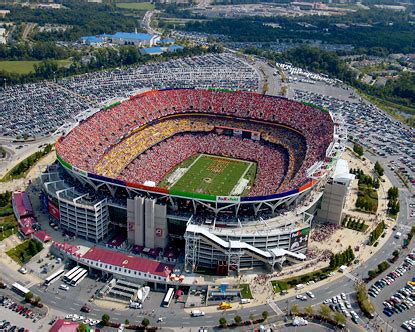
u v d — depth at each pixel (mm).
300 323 197750
